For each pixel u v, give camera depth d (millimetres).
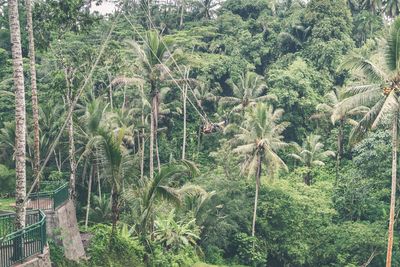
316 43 61969
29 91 44875
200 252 35844
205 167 50750
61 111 44344
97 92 54031
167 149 55156
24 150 16422
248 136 40969
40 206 23781
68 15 23594
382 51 29188
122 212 33594
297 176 49188
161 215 31422
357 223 41906
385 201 46250
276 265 43750
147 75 34250
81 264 20203
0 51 51750
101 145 21156
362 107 48438
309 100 57750
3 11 56312
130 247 23312
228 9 75375
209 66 61000
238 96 57125
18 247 14609
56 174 39562
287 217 42469
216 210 41031
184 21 74062
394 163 30141
